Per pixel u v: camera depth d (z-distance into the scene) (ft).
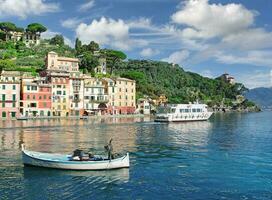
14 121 462.60
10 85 534.37
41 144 248.73
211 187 142.72
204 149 233.96
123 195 132.26
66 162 162.30
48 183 144.97
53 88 576.61
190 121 499.92
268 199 129.59
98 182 147.23
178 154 213.05
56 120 491.31
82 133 321.11
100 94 625.00
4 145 240.32
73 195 132.05
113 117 583.99
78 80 601.62
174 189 139.44
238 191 137.69
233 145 254.06
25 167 168.96
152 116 631.15
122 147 240.94
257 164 184.85
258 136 316.40
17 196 130.21
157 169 171.01
